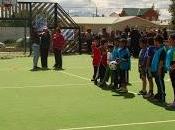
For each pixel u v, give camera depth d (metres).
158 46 11.93
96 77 15.27
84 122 9.75
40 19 29.91
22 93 13.66
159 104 11.79
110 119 10.05
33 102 12.10
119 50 13.72
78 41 31.56
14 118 10.12
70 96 13.07
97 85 15.34
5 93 13.66
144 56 12.76
